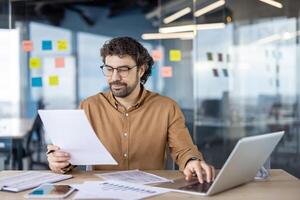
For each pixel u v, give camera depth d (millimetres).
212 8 4180
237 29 4172
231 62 4219
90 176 1435
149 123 1805
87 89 4543
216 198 1123
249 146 1106
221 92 4273
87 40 4551
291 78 4098
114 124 1803
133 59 1686
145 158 1781
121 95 1729
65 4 4508
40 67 4469
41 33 4480
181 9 4320
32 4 4426
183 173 1457
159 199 1105
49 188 1203
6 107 4309
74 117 1376
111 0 4539
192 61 4340
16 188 1222
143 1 4512
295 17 4023
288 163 3980
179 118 1825
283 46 4094
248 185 1288
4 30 4234
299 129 4070
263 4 4105
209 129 4324
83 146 1430
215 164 4223
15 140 4297
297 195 1160
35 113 4418
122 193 1154
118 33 4566
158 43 4453
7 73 4281
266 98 4184
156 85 4434
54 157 1442
